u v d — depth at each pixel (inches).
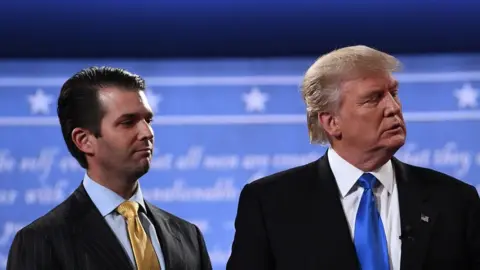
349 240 209.0
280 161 418.6
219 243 417.4
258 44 424.2
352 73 213.6
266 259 215.6
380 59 215.2
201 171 418.3
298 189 220.4
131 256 213.2
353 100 212.7
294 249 212.2
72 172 418.0
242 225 220.5
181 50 424.2
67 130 221.5
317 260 209.2
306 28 423.5
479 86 419.2
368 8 422.9
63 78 418.6
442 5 423.2
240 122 418.9
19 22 418.6
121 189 219.6
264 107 419.5
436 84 419.8
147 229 221.5
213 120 419.2
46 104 417.7
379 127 210.8
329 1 422.9
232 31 423.2
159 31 422.3
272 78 419.8
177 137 418.3
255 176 419.2
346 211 215.5
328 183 217.9
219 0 421.4
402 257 205.5
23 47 420.5
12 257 206.7
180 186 417.4
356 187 217.2
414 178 219.8
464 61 419.5
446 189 217.0
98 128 215.9
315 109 221.6
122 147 214.7
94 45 422.0
